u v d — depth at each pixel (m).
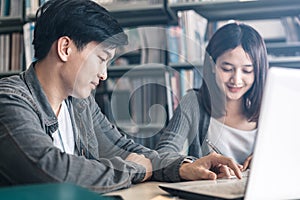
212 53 1.52
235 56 1.47
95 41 0.95
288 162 0.65
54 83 0.99
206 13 2.06
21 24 2.08
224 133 1.36
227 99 1.39
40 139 0.81
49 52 0.98
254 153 0.63
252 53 1.48
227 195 0.71
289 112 0.63
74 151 1.04
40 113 0.95
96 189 0.79
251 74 1.45
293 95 0.63
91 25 0.94
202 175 0.95
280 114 0.62
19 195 0.46
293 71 0.63
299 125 0.64
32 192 0.48
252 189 0.64
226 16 2.12
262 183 0.64
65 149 1.02
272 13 2.10
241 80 1.42
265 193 0.65
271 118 0.62
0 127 0.82
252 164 0.63
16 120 0.83
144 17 2.07
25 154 0.78
